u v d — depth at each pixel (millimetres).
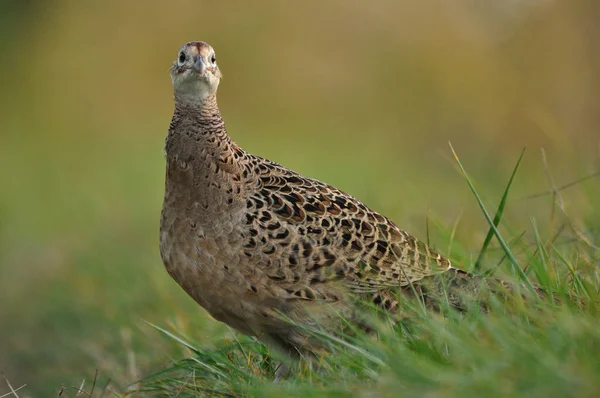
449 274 9180
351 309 9031
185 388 9367
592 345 6801
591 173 12648
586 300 8000
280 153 27578
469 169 21438
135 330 13039
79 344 14258
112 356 13047
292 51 33312
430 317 8102
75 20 36312
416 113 28641
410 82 29656
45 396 12930
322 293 8969
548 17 24453
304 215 9062
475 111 26344
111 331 14258
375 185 20922
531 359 6500
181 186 9055
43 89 35125
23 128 33531
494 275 9273
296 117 31828
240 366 9242
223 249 8906
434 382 6648
